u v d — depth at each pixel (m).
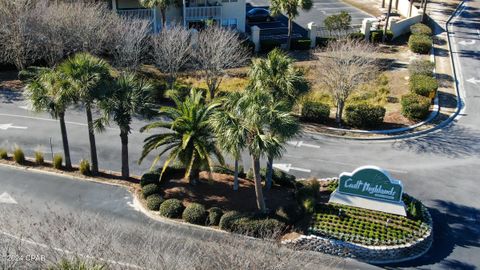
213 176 27.94
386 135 34.44
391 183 24.69
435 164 31.25
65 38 38.31
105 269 17.28
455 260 23.17
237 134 21.73
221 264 17.25
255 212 24.59
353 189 25.30
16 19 38.41
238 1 50.97
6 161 29.69
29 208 25.25
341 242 23.11
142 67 43.34
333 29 50.34
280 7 46.62
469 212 26.69
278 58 25.23
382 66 44.31
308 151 32.41
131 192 27.06
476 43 51.84
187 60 40.91
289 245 22.52
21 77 40.56
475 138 34.31
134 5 49.53
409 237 23.56
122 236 22.38
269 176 26.31
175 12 49.03
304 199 25.20
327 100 39.19
